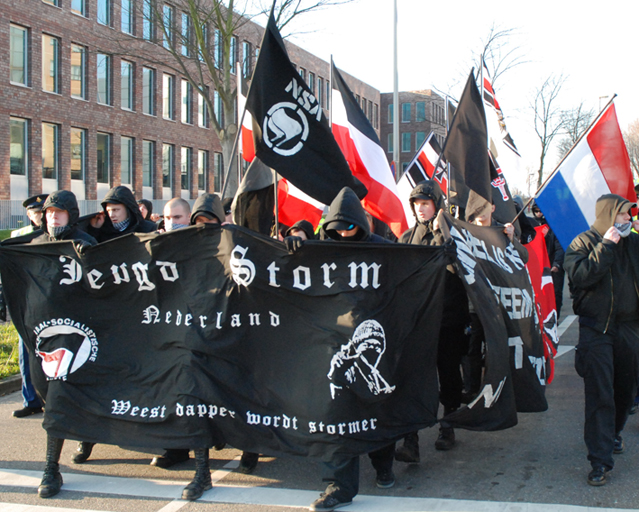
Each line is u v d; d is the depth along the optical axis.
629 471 4.70
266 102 5.11
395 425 4.43
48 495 4.41
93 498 4.40
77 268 4.77
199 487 4.40
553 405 6.43
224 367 4.48
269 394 4.42
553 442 5.39
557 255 10.04
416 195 5.30
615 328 4.58
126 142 31.66
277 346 4.45
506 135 8.81
